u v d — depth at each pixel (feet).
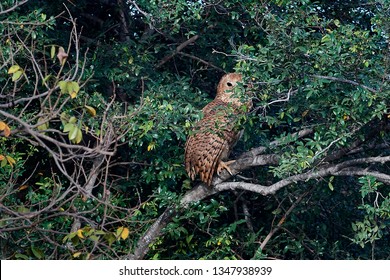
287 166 33.42
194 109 37.29
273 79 32.86
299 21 34.68
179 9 38.99
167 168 40.22
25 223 31.22
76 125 22.33
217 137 38.22
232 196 46.06
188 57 46.91
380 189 41.88
